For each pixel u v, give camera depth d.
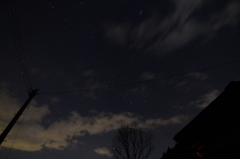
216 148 5.04
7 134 9.26
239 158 4.16
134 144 15.88
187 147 6.42
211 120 5.00
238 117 4.22
